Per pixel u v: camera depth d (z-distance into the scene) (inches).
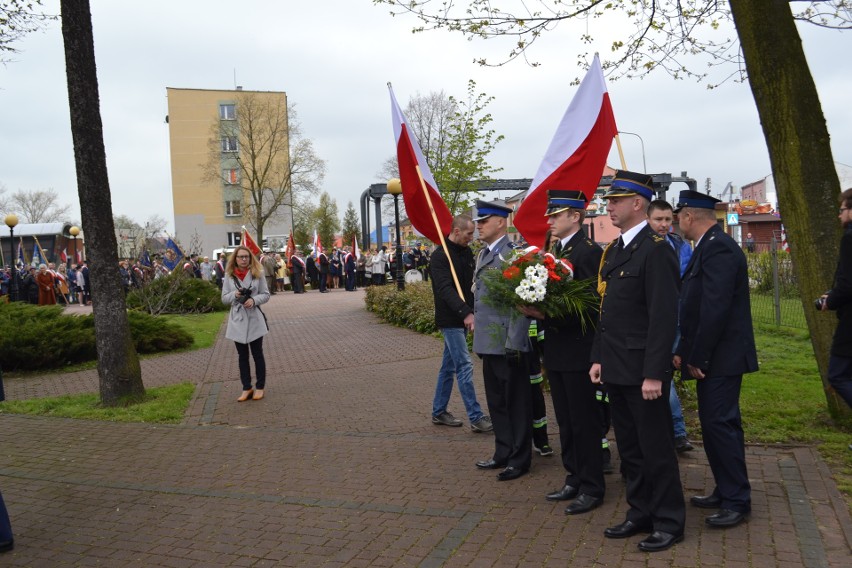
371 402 324.2
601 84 272.1
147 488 218.1
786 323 548.7
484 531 173.5
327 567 158.9
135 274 952.3
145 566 163.9
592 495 183.6
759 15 235.3
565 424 190.4
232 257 341.4
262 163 2348.7
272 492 209.9
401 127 275.1
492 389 220.7
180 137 2400.3
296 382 384.2
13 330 459.8
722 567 146.3
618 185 164.6
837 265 217.5
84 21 323.6
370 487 210.1
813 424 242.4
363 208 1346.0
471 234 252.8
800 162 237.0
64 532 185.9
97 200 333.1
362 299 975.6
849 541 155.0
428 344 491.2
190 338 561.3
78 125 327.9
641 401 159.0
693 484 196.2
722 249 170.1
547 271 176.2
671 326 152.9
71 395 372.8
